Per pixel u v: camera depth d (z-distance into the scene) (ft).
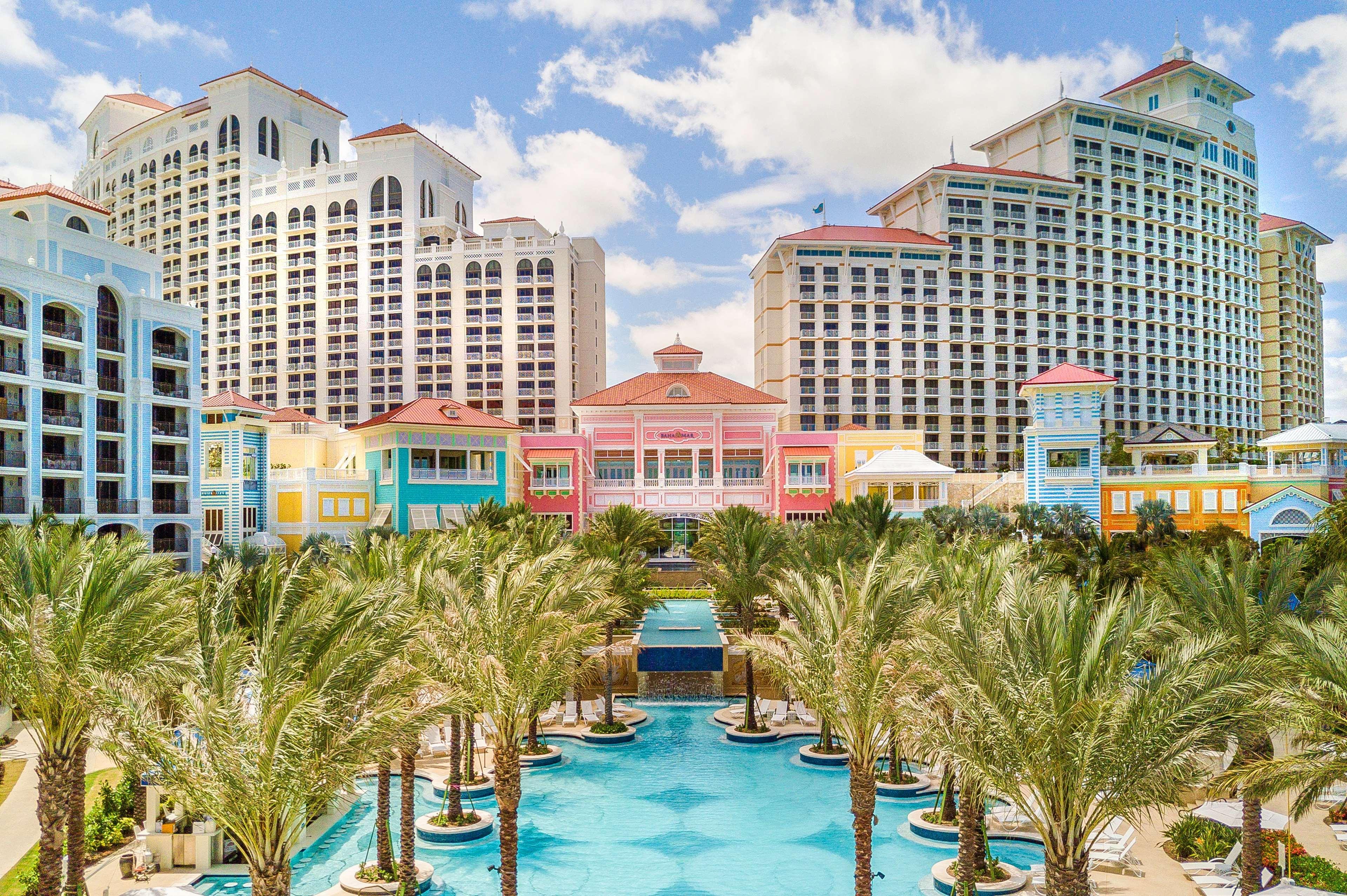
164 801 74.90
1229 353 460.14
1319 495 183.01
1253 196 475.31
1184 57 456.04
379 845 74.49
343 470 222.07
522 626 66.28
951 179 397.39
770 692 138.82
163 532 180.86
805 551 118.11
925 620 52.37
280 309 384.06
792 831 86.58
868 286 388.98
